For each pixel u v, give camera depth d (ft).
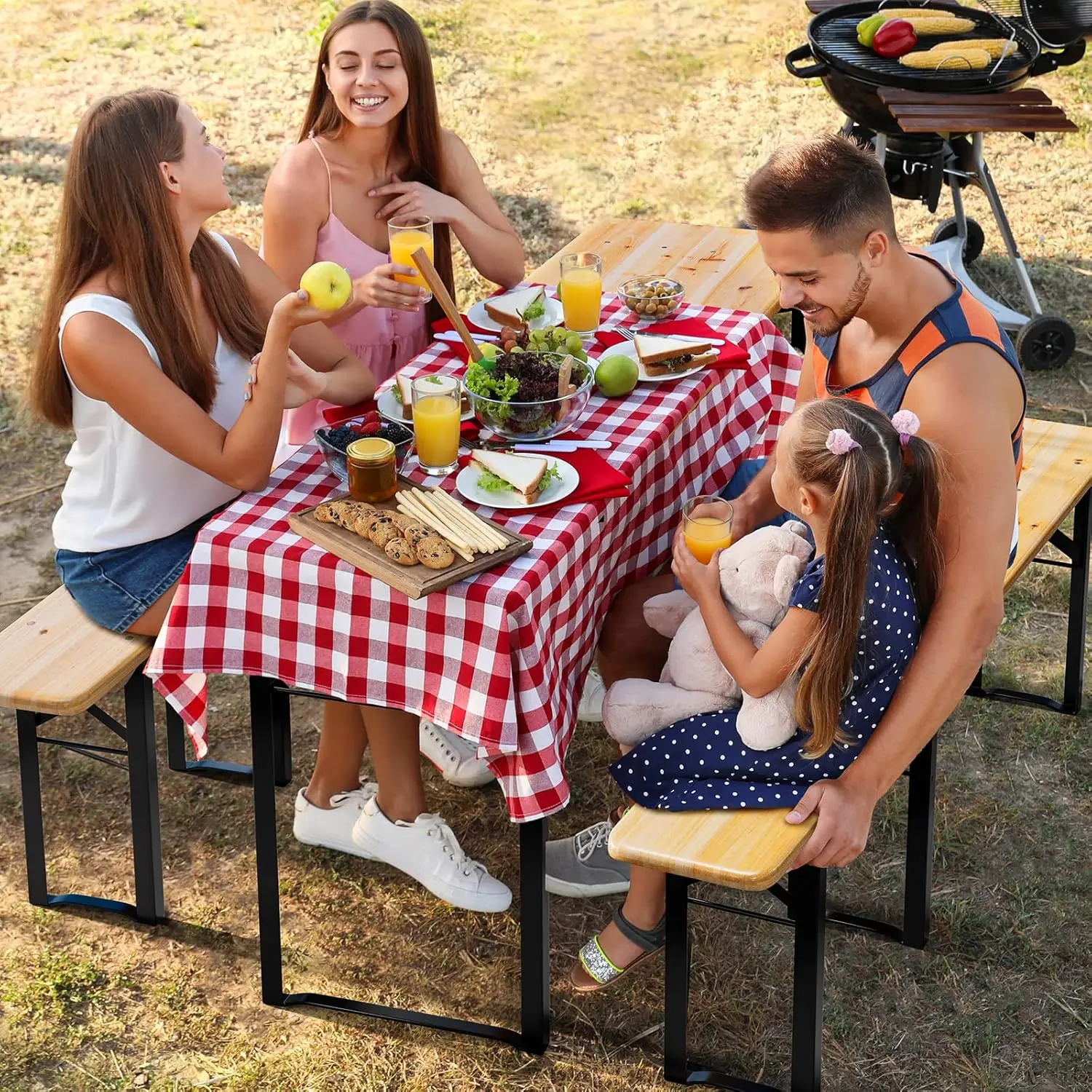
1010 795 11.10
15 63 26.35
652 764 8.14
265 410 8.81
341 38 11.26
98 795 11.27
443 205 11.90
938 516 7.49
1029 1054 8.92
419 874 10.08
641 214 20.86
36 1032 9.10
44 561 14.20
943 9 17.16
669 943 8.24
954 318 7.66
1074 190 21.45
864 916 10.05
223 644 8.34
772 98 25.12
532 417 9.05
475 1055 8.91
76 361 8.93
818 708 7.43
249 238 19.74
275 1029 9.15
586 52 27.37
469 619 7.64
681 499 10.30
